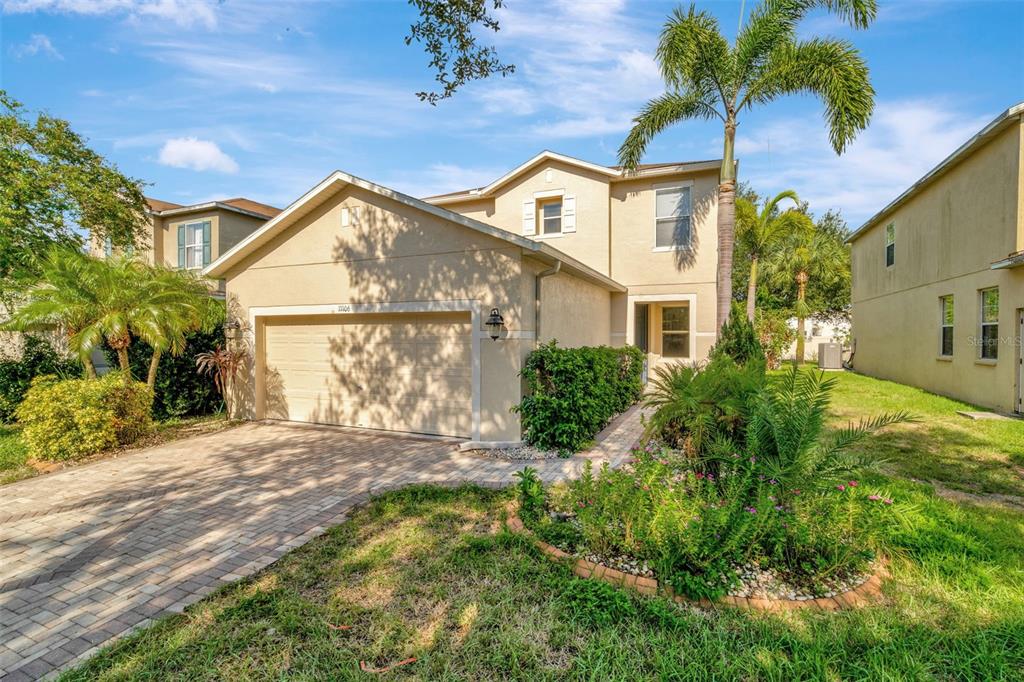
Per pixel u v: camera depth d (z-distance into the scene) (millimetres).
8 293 9609
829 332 27422
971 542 3992
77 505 5324
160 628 3104
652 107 11570
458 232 7895
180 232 18797
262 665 2748
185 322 8555
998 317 10258
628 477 4246
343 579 3676
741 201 17203
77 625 3217
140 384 8469
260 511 5113
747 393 5293
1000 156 10047
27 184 11203
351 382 9203
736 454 4492
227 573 3848
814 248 23703
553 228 14062
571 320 9992
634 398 11344
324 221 9078
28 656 2914
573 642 2867
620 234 13648
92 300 8211
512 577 3596
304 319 9617
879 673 2562
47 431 6973
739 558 3553
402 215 8344
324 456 7254
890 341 16188
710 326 12922
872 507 3836
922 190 13727
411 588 3498
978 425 8867
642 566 3674
